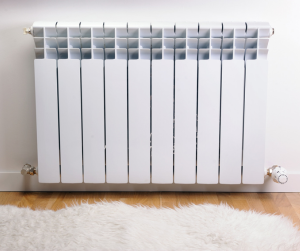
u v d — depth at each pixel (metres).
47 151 1.31
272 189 1.42
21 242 1.03
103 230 1.09
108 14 1.34
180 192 1.43
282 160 1.41
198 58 1.29
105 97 1.28
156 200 1.36
